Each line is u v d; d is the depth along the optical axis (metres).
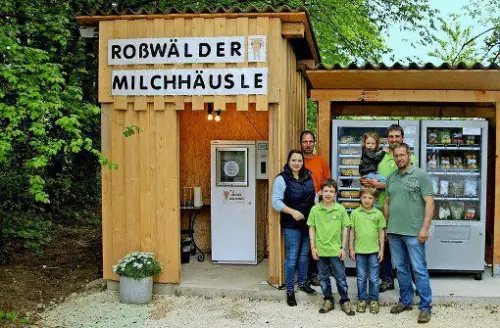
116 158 6.59
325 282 5.89
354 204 6.93
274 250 6.46
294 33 6.34
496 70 6.03
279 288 6.43
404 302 5.87
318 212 5.83
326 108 7.03
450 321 5.59
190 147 8.56
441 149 6.91
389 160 6.31
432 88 6.89
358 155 7.04
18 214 9.42
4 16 6.86
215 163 7.67
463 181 6.95
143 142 6.54
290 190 6.04
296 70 8.05
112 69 6.53
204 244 8.62
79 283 7.18
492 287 6.44
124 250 6.64
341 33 13.05
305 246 6.19
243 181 7.65
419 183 5.55
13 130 5.49
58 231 10.02
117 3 9.09
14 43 5.59
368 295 5.97
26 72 5.59
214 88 6.33
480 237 6.73
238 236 7.66
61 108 5.73
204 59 6.34
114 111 6.58
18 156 6.83
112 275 6.70
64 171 11.44
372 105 8.17
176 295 6.52
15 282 6.93
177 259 6.54
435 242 6.77
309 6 12.05
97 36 6.92
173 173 6.51
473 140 6.96
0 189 8.66
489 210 7.60
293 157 6.03
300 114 8.41
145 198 6.57
